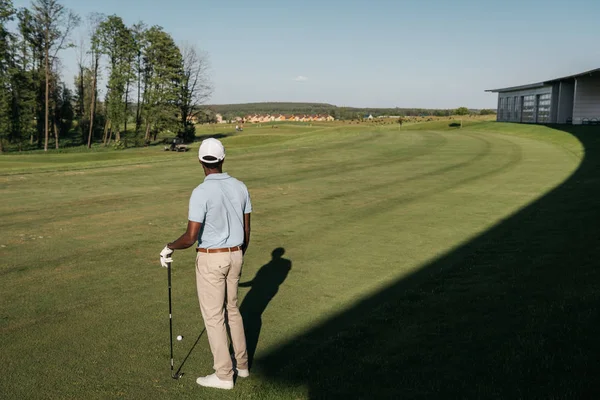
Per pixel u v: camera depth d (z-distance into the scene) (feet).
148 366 14.28
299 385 12.91
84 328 16.97
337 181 57.36
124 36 221.87
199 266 12.89
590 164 60.85
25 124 207.21
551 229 28.86
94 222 35.14
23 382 13.32
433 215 36.50
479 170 63.72
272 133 272.72
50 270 23.75
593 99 142.41
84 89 262.88
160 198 45.70
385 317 17.22
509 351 13.52
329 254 26.61
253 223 34.86
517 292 18.33
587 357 12.60
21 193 49.01
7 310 18.63
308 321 17.48
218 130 328.49
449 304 17.92
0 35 192.13
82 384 13.23
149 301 19.56
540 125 149.59
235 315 13.43
